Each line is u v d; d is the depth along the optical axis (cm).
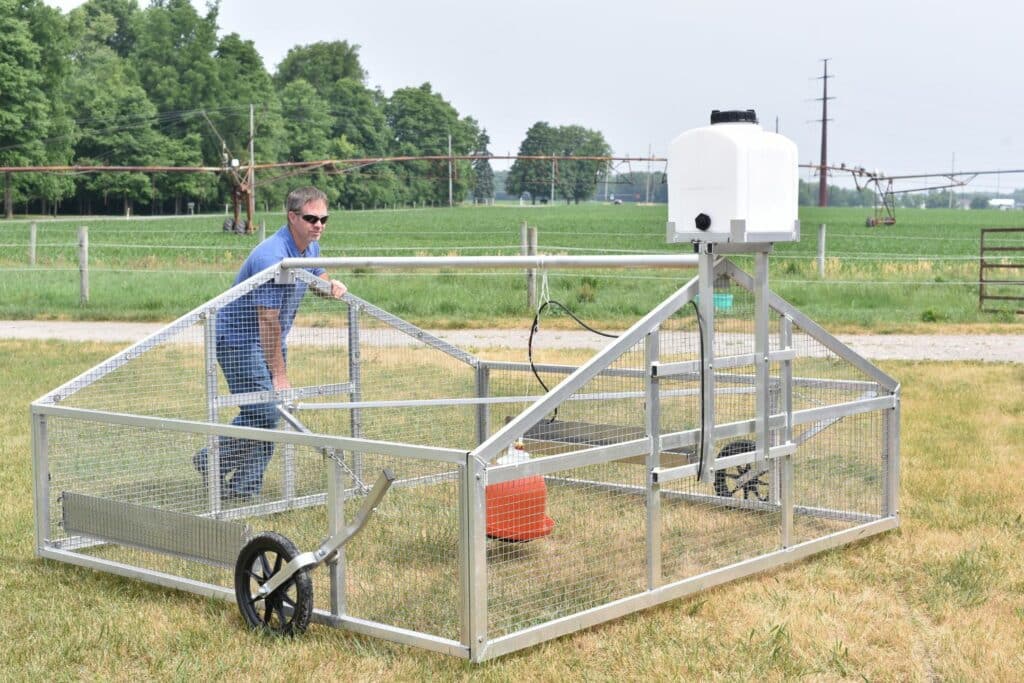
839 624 478
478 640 422
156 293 2233
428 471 594
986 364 1300
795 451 568
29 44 9619
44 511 580
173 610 497
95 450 577
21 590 529
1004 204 17588
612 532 534
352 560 494
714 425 516
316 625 472
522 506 523
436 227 7031
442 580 468
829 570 552
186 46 12412
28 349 1459
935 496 697
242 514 591
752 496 659
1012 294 2133
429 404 646
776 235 506
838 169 5600
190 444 589
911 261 2933
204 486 593
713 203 492
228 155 5041
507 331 1694
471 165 15525
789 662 435
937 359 1359
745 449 561
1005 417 957
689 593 507
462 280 2320
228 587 506
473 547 419
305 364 747
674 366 500
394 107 15225
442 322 1767
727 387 616
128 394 725
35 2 9994
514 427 430
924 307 1969
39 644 457
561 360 1307
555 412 700
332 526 461
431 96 15350
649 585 494
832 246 4866
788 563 564
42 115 9719
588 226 7088
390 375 798
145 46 12644
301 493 610
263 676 424
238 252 4134
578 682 413
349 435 735
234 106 11844
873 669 430
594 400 645
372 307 731
